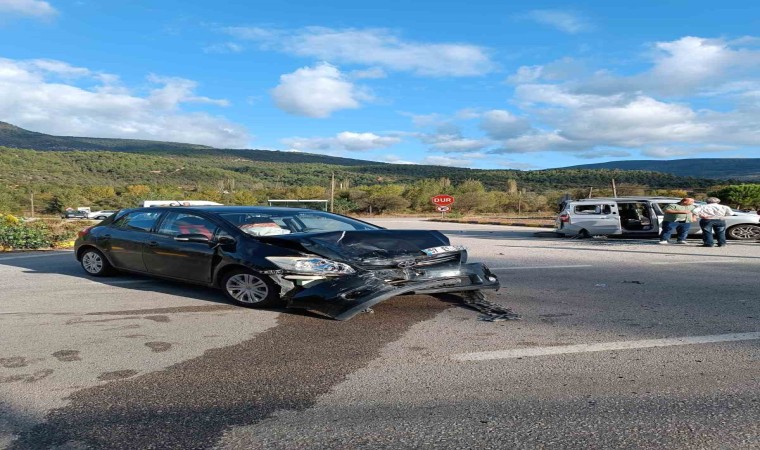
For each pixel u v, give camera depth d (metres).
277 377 3.76
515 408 3.21
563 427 2.95
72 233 16.12
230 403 3.32
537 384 3.59
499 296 6.54
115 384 3.65
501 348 4.39
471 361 4.07
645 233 15.57
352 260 5.55
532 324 5.15
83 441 2.84
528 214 45.62
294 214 7.20
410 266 5.62
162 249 6.96
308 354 4.27
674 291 6.87
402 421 3.04
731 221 14.46
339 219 7.46
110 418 3.11
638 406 3.22
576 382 3.62
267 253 5.81
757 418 3.04
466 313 5.57
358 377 3.75
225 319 5.43
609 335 4.77
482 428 2.94
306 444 2.78
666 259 10.32
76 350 4.43
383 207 53.41
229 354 4.29
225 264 6.09
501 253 11.69
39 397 3.43
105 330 5.04
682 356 4.16
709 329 4.95
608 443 2.76
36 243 13.52
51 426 3.01
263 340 4.67
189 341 4.66
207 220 6.78
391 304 5.94
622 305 6.01
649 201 15.74
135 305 6.10
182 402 3.34
